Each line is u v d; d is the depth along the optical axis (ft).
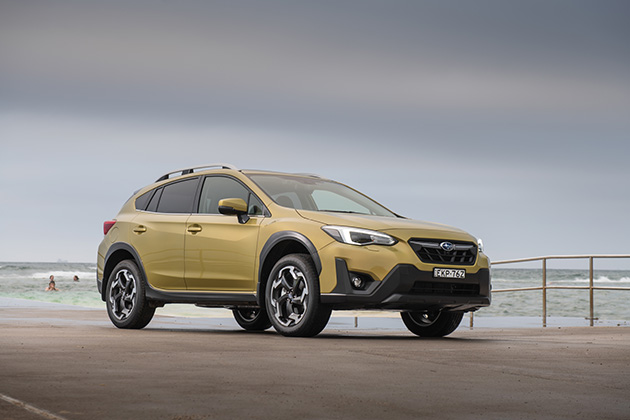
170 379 13.66
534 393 12.71
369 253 23.35
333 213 25.18
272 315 24.72
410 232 24.00
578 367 16.20
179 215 28.19
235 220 26.35
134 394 12.00
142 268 28.45
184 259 27.30
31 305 45.88
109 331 24.93
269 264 25.36
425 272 23.61
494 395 12.46
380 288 23.22
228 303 26.43
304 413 10.74
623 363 16.94
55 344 19.42
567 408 11.40
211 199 27.73
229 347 19.51
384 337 25.52
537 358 17.83
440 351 19.24
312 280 23.77
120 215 30.42
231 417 10.39
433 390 12.87
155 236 28.25
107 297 29.45
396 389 12.92
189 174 29.01
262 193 26.48
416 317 27.35
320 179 29.40
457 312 26.17
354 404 11.48
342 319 38.37
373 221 24.27
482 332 29.35
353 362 16.58
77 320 32.48
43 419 10.02
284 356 17.53
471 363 16.69
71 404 11.07
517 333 28.66
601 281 215.92
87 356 16.87
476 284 24.76
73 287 175.63
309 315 23.76
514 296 127.95
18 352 17.43
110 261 30.07
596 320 39.86
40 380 13.25
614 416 10.85
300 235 24.35
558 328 31.73
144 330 26.66
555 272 231.50
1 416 10.16
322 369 15.34
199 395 12.03
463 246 24.71
